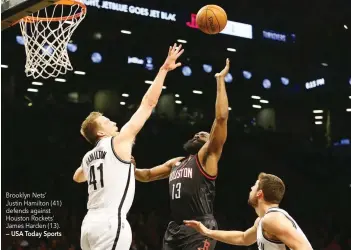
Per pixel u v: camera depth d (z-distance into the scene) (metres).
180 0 17.61
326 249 12.88
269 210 3.66
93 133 3.66
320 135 19.09
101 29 16.06
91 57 15.88
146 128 15.98
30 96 14.48
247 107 18.77
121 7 16.30
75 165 13.85
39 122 14.27
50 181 13.16
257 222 4.12
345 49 19.03
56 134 14.31
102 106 15.78
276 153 17.47
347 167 17.34
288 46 19.41
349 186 16.78
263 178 3.90
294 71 19.80
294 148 17.81
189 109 17.50
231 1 18.47
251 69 19.09
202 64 18.11
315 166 17.31
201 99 17.80
